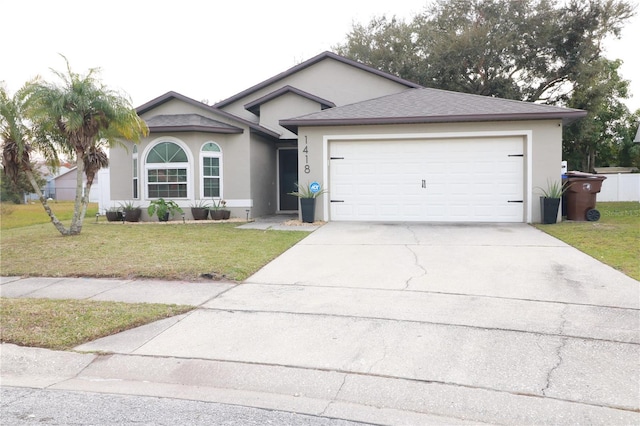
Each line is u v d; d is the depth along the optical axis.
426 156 12.59
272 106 17.17
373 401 3.57
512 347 4.37
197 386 3.91
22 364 4.36
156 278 7.15
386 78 17.58
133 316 5.35
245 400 3.64
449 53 25.72
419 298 5.92
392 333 4.79
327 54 17.78
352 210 12.97
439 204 12.59
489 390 3.64
